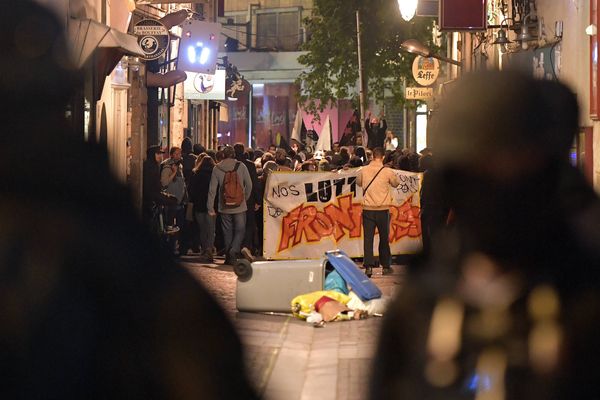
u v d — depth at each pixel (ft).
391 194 90.58
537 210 12.94
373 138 234.58
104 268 10.03
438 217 13.47
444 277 13.10
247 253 67.92
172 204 102.01
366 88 258.78
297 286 64.08
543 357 12.64
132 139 129.59
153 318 10.13
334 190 102.01
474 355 12.79
